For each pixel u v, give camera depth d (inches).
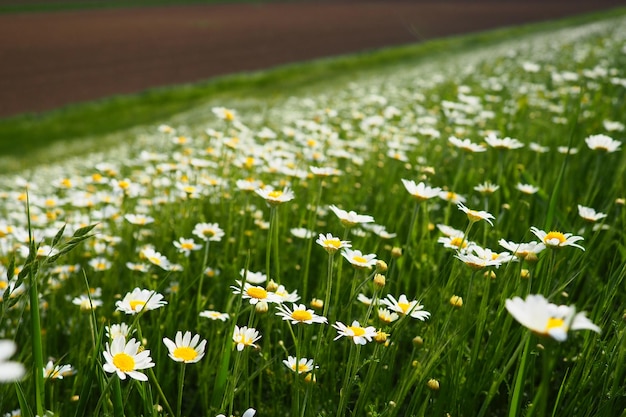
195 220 40.9
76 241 20.9
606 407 22.0
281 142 55.6
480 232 32.5
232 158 50.2
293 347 27.3
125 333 22.8
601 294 26.0
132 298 24.0
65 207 53.1
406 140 58.2
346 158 49.8
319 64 362.9
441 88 113.3
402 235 36.0
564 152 40.5
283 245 35.0
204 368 26.0
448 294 26.9
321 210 40.1
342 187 46.3
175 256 35.2
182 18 579.5
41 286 32.2
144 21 554.3
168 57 414.3
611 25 205.5
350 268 31.6
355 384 25.5
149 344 27.9
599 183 34.7
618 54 107.0
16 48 421.7
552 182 36.5
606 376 22.5
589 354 23.6
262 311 24.0
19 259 41.6
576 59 109.3
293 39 484.1
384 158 55.5
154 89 319.3
